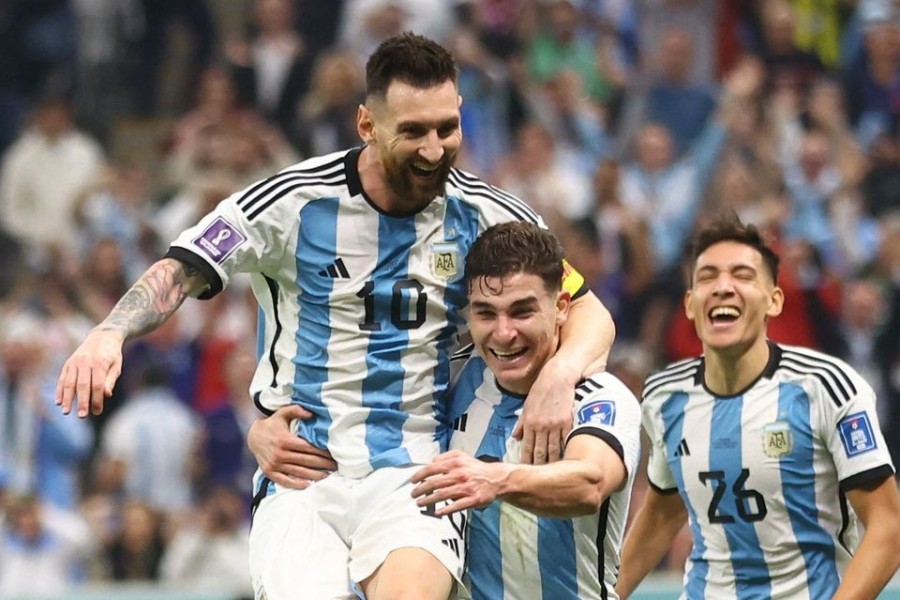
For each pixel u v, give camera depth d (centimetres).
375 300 1805
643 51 4872
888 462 2000
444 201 1820
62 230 4588
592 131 4591
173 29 5059
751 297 2069
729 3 4872
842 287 4084
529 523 1809
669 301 4112
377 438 1805
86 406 1623
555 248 1766
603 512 1803
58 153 4638
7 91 5072
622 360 3794
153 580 3666
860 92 4806
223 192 4281
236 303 4084
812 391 2052
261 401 1861
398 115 1723
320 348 1814
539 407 1733
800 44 4853
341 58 4447
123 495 3803
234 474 3847
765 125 4619
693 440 2114
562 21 4694
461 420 1844
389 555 1742
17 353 3875
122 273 4231
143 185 4528
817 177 4494
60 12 5147
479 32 4644
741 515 2081
